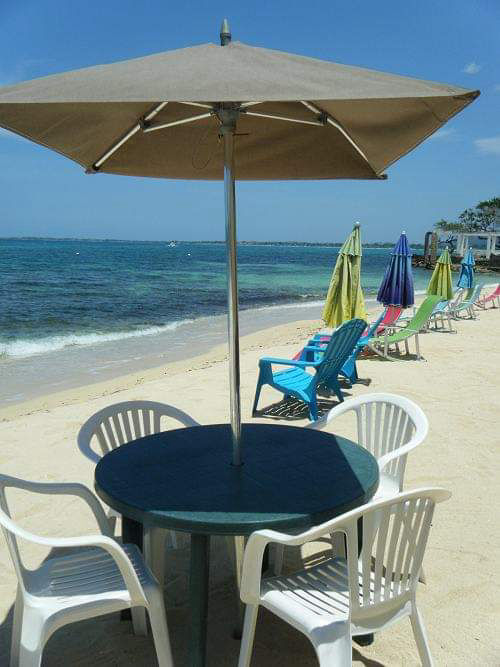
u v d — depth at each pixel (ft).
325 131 10.09
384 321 31.45
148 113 8.57
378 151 8.38
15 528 6.42
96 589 7.00
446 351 32.32
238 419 8.38
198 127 10.17
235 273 8.21
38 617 6.58
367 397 10.94
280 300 73.41
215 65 6.24
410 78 6.50
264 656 8.20
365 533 6.52
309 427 10.96
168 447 9.25
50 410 21.12
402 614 7.00
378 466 8.45
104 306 59.67
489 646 8.36
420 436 9.48
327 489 7.61
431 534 11.61
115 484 7.80
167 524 6.84
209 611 9.30
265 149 10.86
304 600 6.72
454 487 13.78
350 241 27.43
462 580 10.05
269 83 5.61
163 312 56.95
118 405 10.87
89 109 7.44
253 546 6.50
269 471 8.22
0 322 46.98
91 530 12.10
